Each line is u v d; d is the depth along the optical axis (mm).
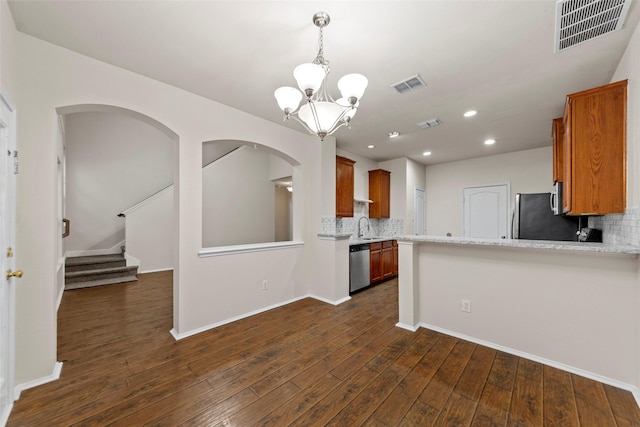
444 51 2047
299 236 3971
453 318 2709
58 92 2023
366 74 2363
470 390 1853
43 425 1537
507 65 2234
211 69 2328
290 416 1615
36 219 1914
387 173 5758
